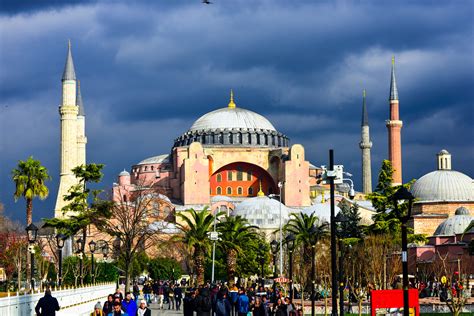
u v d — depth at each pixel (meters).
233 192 189.12
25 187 84.94
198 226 95.69
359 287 74.00
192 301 43.47
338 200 177.12
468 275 102.62
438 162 160.00
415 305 35.84
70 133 171.38
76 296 52.44
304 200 180.25
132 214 102.31
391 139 190.50
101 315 40.72
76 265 106.25
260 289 59.66
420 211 152.12
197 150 178.88
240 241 104.50
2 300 32.34
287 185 179.88
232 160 187.00
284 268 128.12
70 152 170.88
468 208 150.38
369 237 100.25
